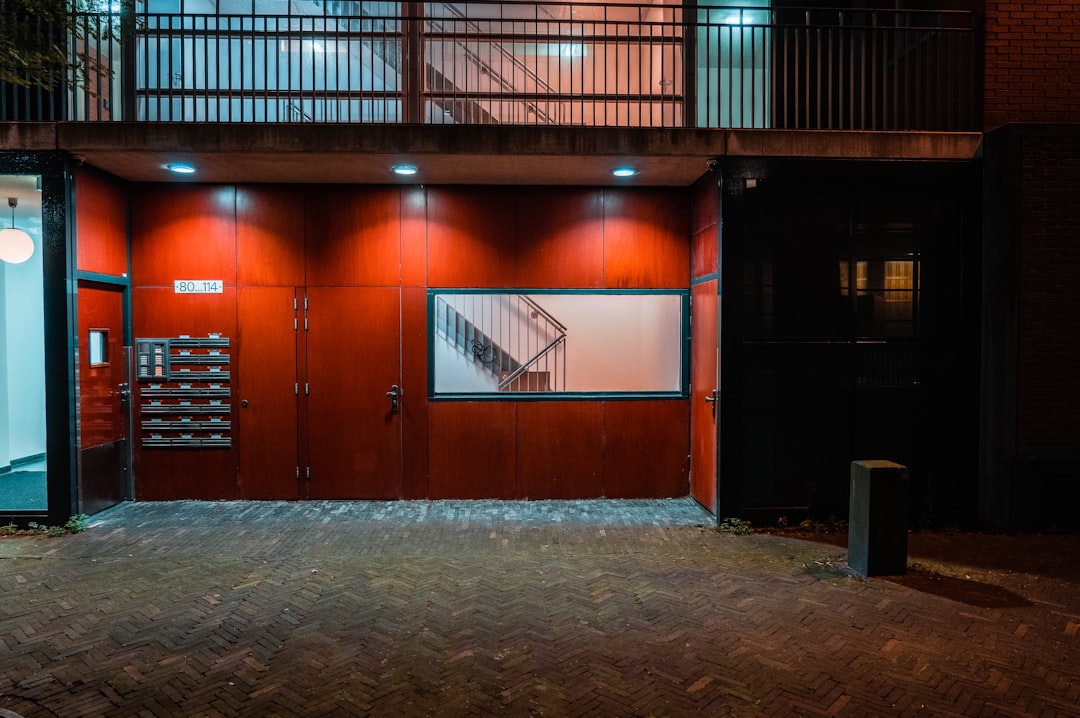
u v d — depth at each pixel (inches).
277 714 130.6
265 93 252.7
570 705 134.0
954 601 185.3
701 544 236.5
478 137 246.2
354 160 254.7
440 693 138.3
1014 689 140.4
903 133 255.4
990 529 255.4
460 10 326.0
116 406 282.7
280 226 291.4
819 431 261.4
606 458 299.9
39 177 245.1
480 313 313.4
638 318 311.1
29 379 343.0
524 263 296.4
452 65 323.3
